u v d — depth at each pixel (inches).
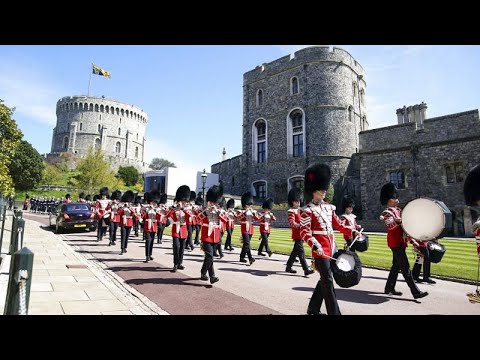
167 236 765.9
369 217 1138.7
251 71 1648.6
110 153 3415.4
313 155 1379.2
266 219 477.7
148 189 1755.7
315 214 202.7
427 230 211.0
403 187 1085.1
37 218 1191.6
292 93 1485.0
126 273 334.3
